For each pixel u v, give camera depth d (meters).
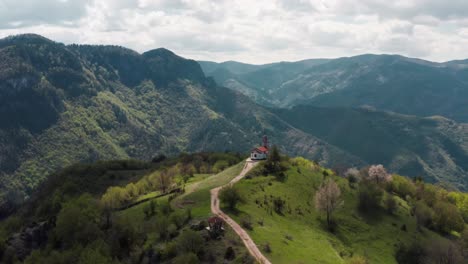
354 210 155.38
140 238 99.81
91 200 135.12
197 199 126.81
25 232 126.75
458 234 163.00
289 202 138.38
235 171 173.88
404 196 199.25
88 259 86.62
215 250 83.69
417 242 136.12
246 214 109.75
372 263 117.75
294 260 84.62
